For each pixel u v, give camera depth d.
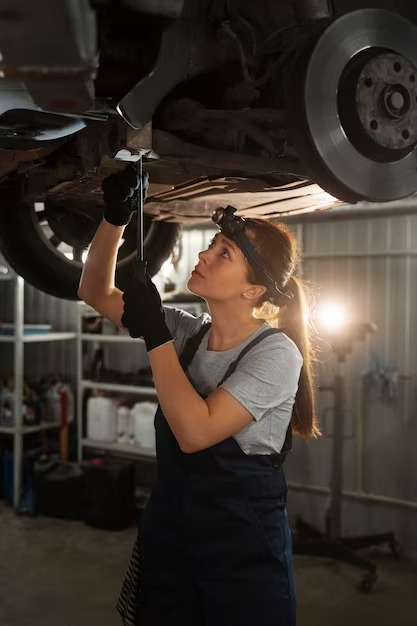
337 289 4.52
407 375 4.27
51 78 0.96
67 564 3.98
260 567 1.38
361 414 4.40
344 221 4.48
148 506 1.46
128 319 1.28
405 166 1.19
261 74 1.33
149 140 1.19
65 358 5.70
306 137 1.11
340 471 4.00
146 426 4.88
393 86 1.15
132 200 1.41
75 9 0.85
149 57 1.10
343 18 1.12
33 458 5.14
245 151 1.32
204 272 1.42
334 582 3.73
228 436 1.31
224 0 1.31
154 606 1.43
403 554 4.21
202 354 1.46
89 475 4.62
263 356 1.37
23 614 3.34
